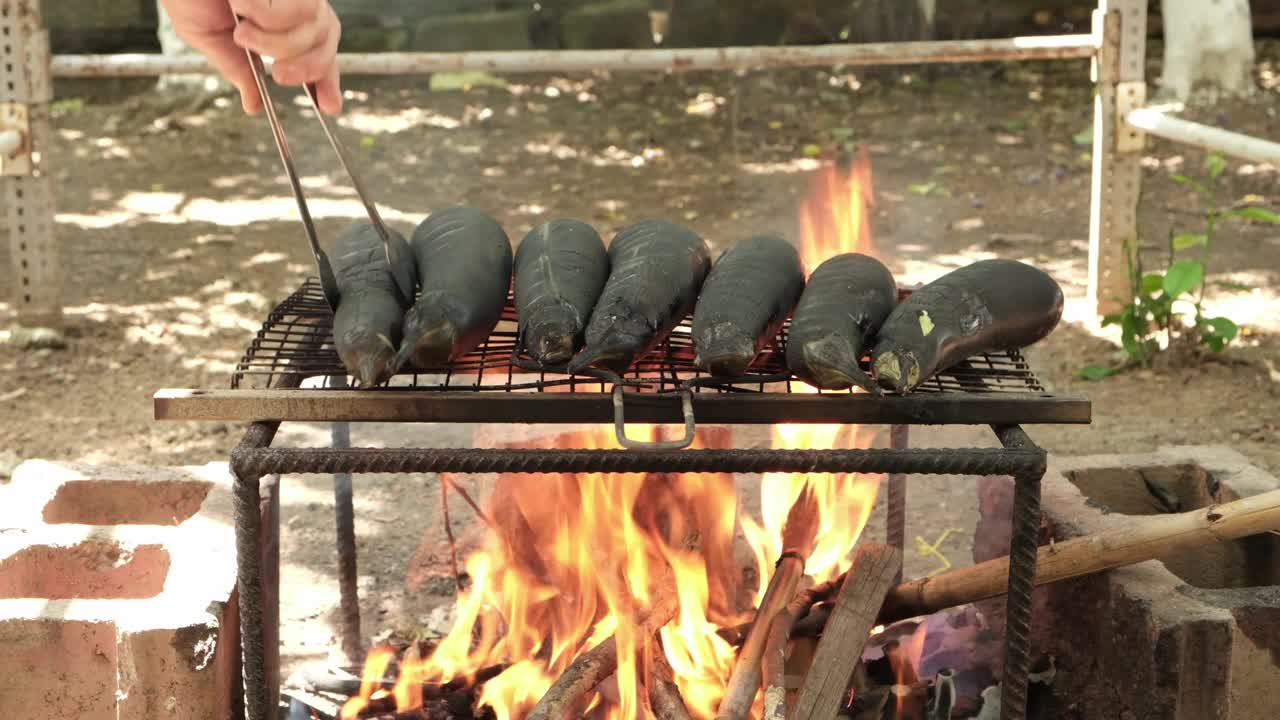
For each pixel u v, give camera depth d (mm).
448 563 3258
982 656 2602
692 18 9469
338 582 3158
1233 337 4504
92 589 2377
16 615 2068
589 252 2053
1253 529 2137
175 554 2281
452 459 1775
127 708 2049
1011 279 1973
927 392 1854
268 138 8148
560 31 9492
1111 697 2230
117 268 5797
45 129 4758
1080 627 2328
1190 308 5121
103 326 5027
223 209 6758
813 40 9516
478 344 1938
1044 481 2590
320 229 6363
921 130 8266
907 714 2354
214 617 2062
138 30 9102
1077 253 5922
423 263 2027
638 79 9516
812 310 1889
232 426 4121
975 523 3449
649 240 2070
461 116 8672
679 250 2039
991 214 6559
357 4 9320
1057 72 9547
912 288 2287
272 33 1720
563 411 1791
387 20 9383
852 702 2318
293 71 1773
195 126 8398
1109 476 2711
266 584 2365
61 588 2373
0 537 2350
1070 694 2359
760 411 1785
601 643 2180
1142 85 4797
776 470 1779
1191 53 8180
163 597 2117
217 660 2068
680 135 8203
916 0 9508
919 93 9156
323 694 2512
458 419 1799
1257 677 2148
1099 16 4750
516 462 1775
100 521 2650
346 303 1905
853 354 1806
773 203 6773
